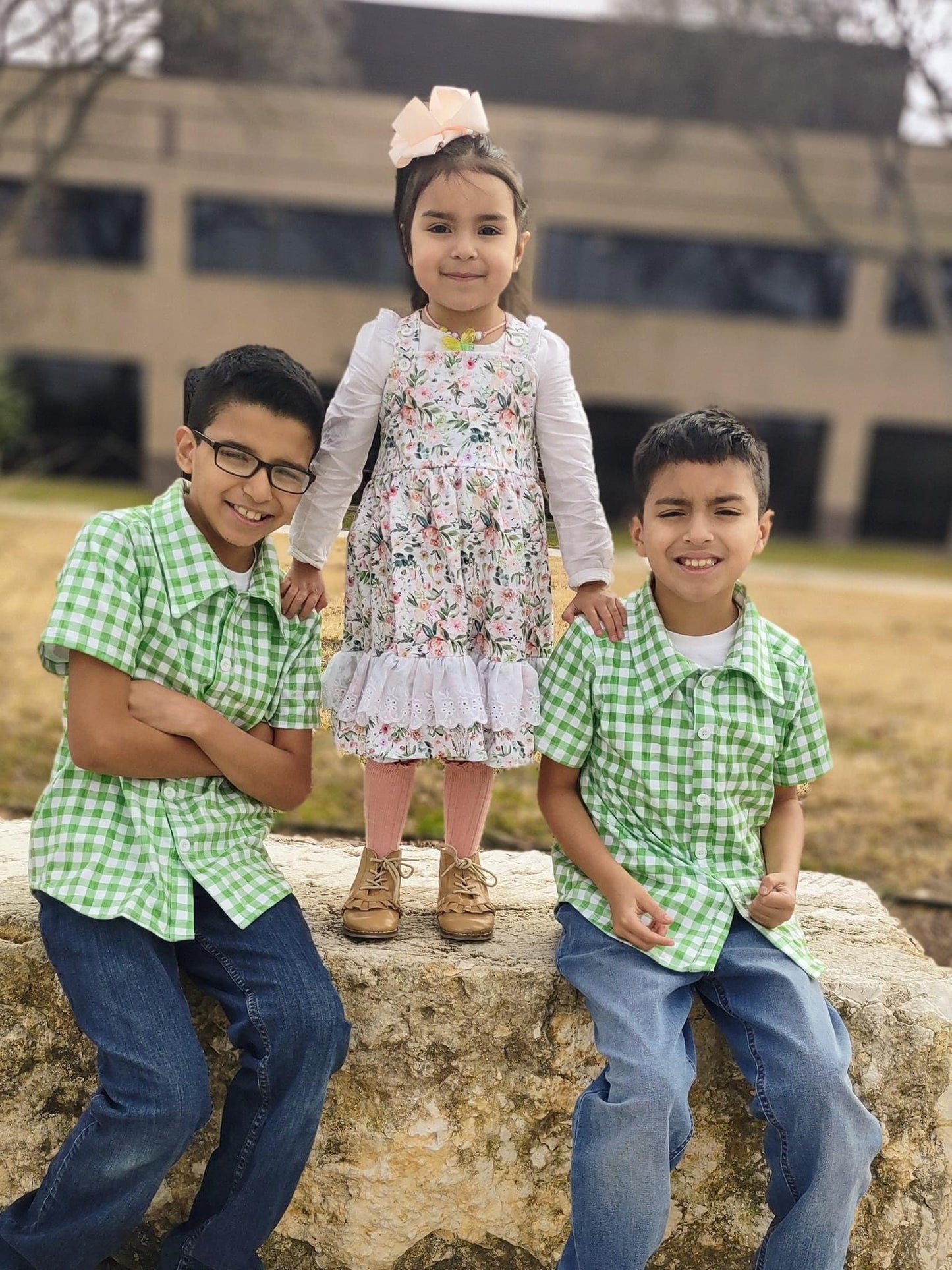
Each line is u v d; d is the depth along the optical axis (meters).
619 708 1.79
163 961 1.63
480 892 1.92
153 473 16.70
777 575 10.08
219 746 1.68
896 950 1.92
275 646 1.81
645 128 15.77
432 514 1.87
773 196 16.16
